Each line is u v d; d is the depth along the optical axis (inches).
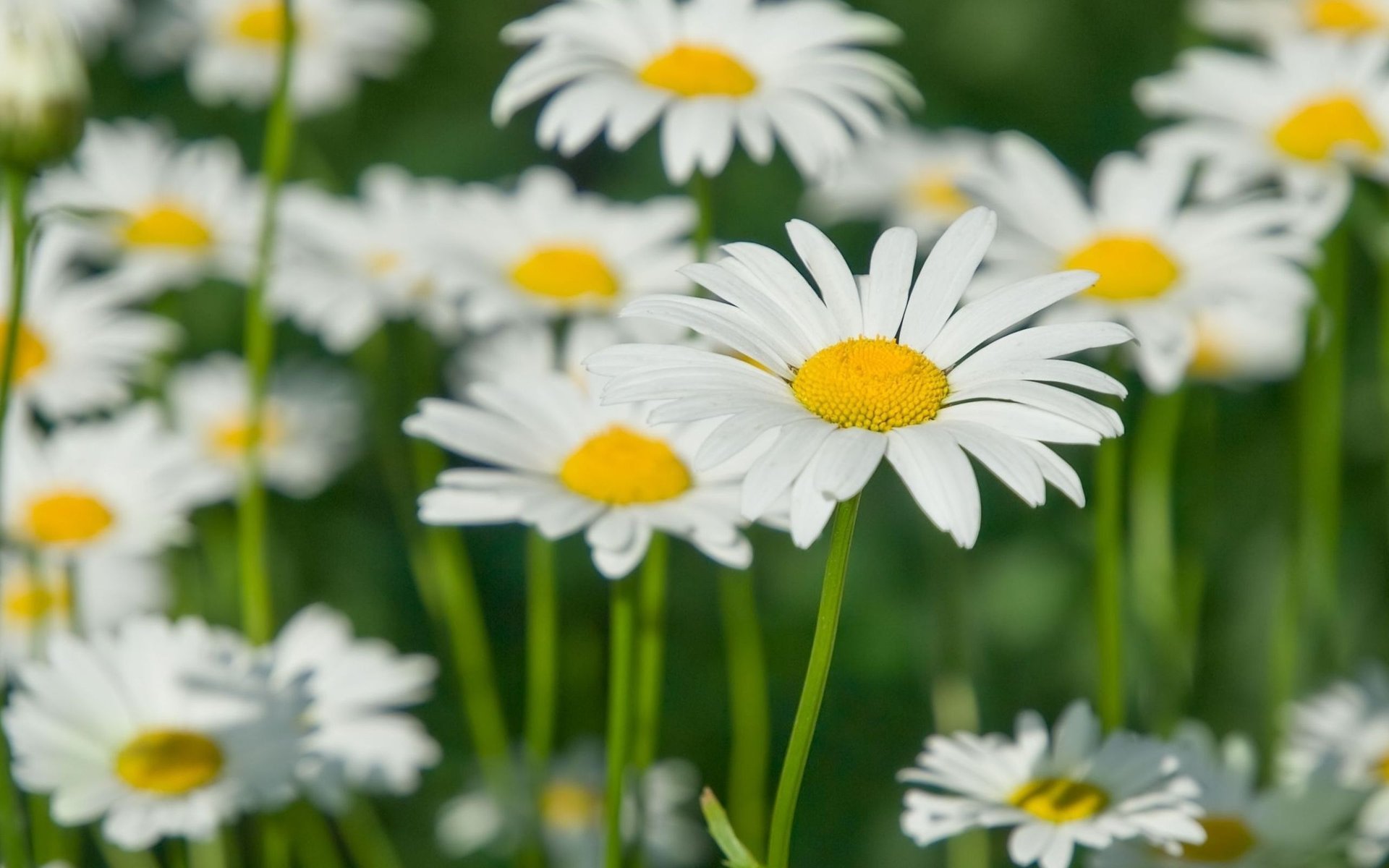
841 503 26.9
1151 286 31.2
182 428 34.6
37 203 33.7
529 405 29.5
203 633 30.1
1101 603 30.3
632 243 32.9
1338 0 35.0
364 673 30.9
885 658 35.8
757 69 31.5
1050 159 32.2
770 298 27.5
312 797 30.5
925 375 27.0
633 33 31.5
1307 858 29.7
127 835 28.9
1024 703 35.2
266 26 37.7
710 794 27.2
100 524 31.6
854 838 34.5
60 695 29.5
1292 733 31.3
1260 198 32.8
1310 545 32.8
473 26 44.3
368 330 33.6
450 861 34.4
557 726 35.0
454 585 32.7
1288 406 35.8
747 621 32.2
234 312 38.8
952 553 33.5
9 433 32.1
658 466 29.0
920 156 35.9
